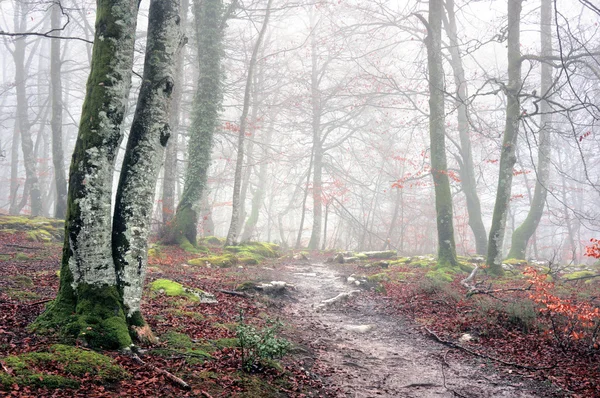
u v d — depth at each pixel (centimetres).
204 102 2152
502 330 967
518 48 1781
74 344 545
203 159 2141
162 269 1455
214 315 919
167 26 693
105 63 614
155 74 678
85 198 599
